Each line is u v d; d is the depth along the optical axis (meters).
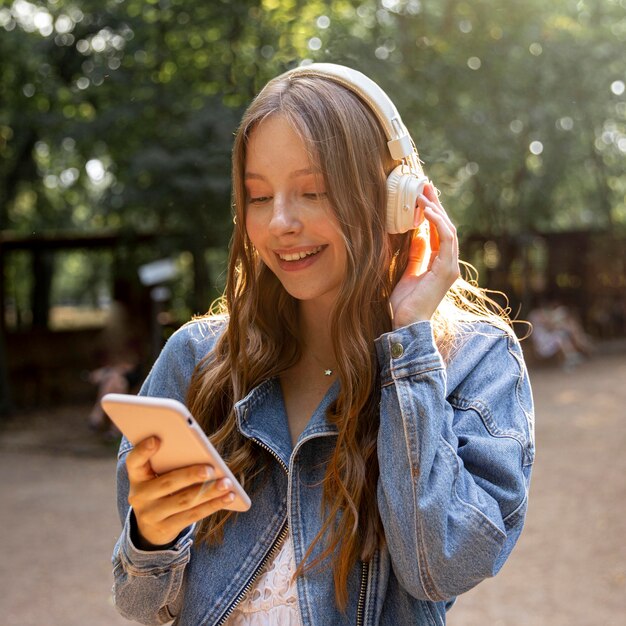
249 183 1.48
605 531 6.52
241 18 11.21
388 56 12.44
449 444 1.38
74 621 5.18
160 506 1.22
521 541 6.39
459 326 1.56
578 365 18.53
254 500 1.49
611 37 15.47
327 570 1.42
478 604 5.21
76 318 26.44
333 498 1.42
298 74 1.49
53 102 13.41
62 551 6.63
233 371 1.55
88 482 9.30
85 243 16.16
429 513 1.31
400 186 1.46
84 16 12.12
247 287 1.57
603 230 22.27
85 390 16.48
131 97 11.80
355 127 1.43
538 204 19.30
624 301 23.39
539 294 22.91
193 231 11.98
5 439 12.23
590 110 15.68
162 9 11.57
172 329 15.75
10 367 15.80
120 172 12.40
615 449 9.66
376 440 1.45
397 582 1.45
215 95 11.09
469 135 13.02
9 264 20.02
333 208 1.42
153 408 1.14
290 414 1.56
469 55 13.97
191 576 1.49
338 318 1.43
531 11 14.23
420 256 1.54
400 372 1.40
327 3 11.45
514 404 1.51
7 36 12.83
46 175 17.27
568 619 4.93
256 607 1.45
